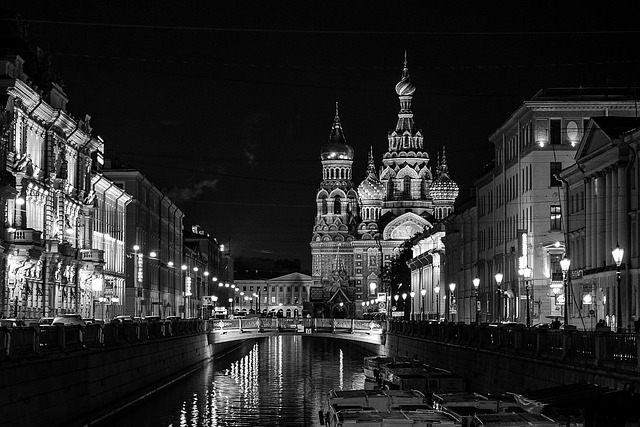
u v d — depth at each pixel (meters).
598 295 81.56
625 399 34.53
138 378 70.94
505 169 116.19
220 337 120.19
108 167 136.00
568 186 92.44
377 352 126.25
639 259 73.62
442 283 163.12
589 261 84.25
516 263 106.88
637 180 74.38
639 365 35.53
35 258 81.56
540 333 49.41
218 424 62.44
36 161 86.88
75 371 53.28
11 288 78.81
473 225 137.50
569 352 44.38
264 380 94.44
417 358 91.00
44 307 87.38
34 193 85.31
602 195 81.12
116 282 124.94
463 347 69.06
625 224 75.94
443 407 39.47
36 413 45.59
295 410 69.94
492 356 59.31
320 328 129.38
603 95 103.25
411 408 41.59
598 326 49.81
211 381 92.44
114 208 124.81
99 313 110.50
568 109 102.25
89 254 100.44
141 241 140.38
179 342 92.25
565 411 34.62
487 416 34.56
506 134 116.44
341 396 45.25
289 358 137.38
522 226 105.81
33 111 83.81
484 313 125.94
